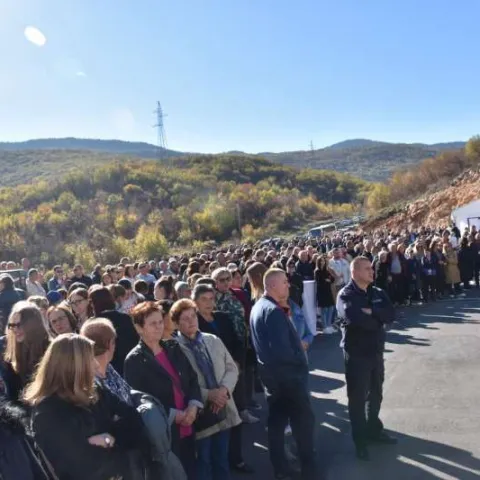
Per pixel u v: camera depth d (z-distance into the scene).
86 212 75.44
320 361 9.97
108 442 3.05
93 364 3.14
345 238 28.02
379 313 5.56
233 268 7.68
